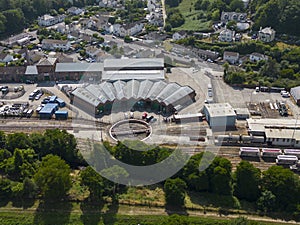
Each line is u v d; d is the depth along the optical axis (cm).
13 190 7038
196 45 15138
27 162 7719
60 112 10150
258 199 6944
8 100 11150
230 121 9125
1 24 16788
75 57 14450
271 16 16012
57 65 12438
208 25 17300
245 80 11962
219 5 18788
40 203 7031
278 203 6888
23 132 9431
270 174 7069
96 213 6788
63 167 7119
